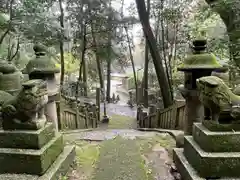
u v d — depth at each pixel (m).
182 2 7.41
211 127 2.26
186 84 3.21
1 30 6.23
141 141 4.13
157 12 8.12
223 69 3.01
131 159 3.26
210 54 3.06
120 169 2.94
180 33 7.84
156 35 8.52
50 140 2.60
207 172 2.14
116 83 22.94
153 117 7.05
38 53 3.34
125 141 4.08
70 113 6.37
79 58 12.12
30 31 5.76
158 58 6.96
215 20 4.97
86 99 10.38
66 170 2.71
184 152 2.75
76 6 9.22
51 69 3.22
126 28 11.29
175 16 7.38
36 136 2.32
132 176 2.75
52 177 2.27
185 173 2.41
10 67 3.45
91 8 9.39
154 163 3.13
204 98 2.25
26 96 2.30
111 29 10.43
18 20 5.39
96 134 4.88
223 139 2.19
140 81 15.41
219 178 2.14
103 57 12.30
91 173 2.85
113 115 11.17
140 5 6.96
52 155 2.52
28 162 2.27
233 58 3.60
